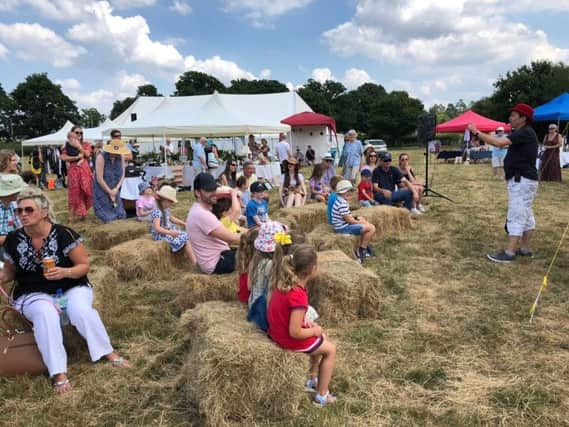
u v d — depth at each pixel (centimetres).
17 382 287
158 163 1429
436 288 444
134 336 358
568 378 284
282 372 244
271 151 2459
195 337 285
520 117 488
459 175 1504
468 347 326
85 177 796
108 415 256
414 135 6225
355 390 277
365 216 627
